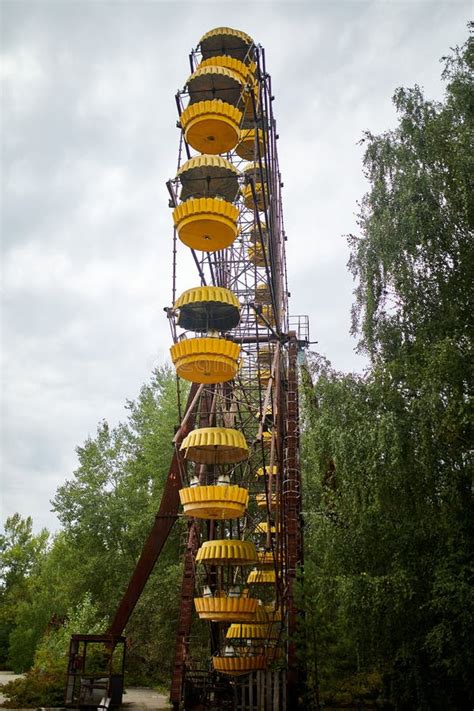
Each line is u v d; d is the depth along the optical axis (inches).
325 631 939.3
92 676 1024.9
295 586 959.0
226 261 1286.9
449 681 809.5
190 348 881.5
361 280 964.0
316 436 941.2
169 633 1505.9
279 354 1176.8
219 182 1013.8
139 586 1167.0
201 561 986.1
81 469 1914.4
